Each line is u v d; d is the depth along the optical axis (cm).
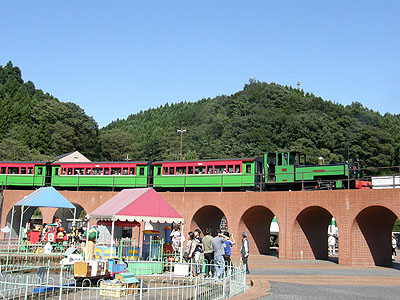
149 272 1614
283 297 1188
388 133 8344
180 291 1319
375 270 2095
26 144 7525
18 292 1205
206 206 2981
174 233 1927
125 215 1580
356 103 11431
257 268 2025
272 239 3856
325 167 2906
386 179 2408
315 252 2656
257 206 2759
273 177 3169
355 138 8356
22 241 2298
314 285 1483
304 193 2525
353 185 2823
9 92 10444
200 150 9319
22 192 3456
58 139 8169
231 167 3172
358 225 2323
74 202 3362
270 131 9438
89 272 1290
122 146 9938
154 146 9981
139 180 3503
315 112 10100
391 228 2419
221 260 1434
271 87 11912
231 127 9819
